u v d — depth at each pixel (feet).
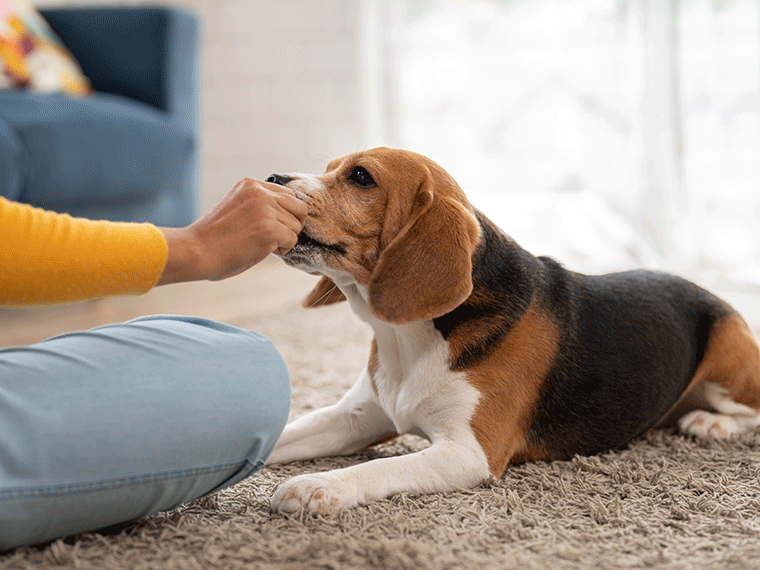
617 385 5.48
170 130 12.45
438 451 4.69
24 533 3.42
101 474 3.41
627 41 17.83
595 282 5.94
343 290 5.48
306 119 19.85
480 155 19.16
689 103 17.10
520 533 3.98
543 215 18.74
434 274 4.84
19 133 9.45
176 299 12.71
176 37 13.23
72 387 3.44
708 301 6.40
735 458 5.46
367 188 5.19
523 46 18.62
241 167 20.30
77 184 10.32
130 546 3.68
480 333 5.06
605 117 18.20
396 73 19.30
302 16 19.52
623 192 18.12
